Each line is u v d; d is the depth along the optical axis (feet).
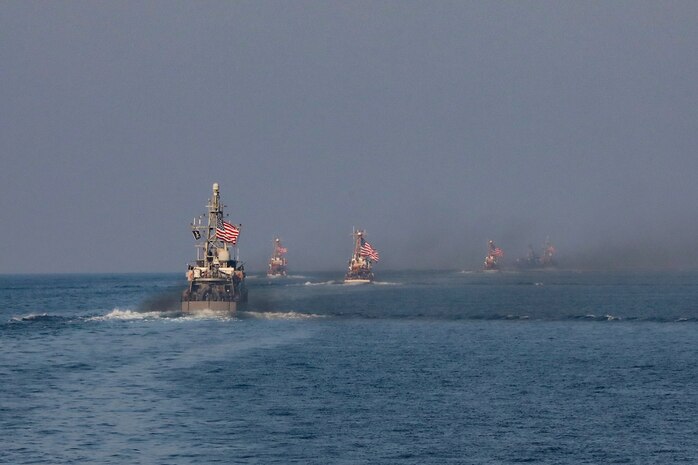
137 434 610.24
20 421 646.33
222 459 552.00
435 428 638.94
